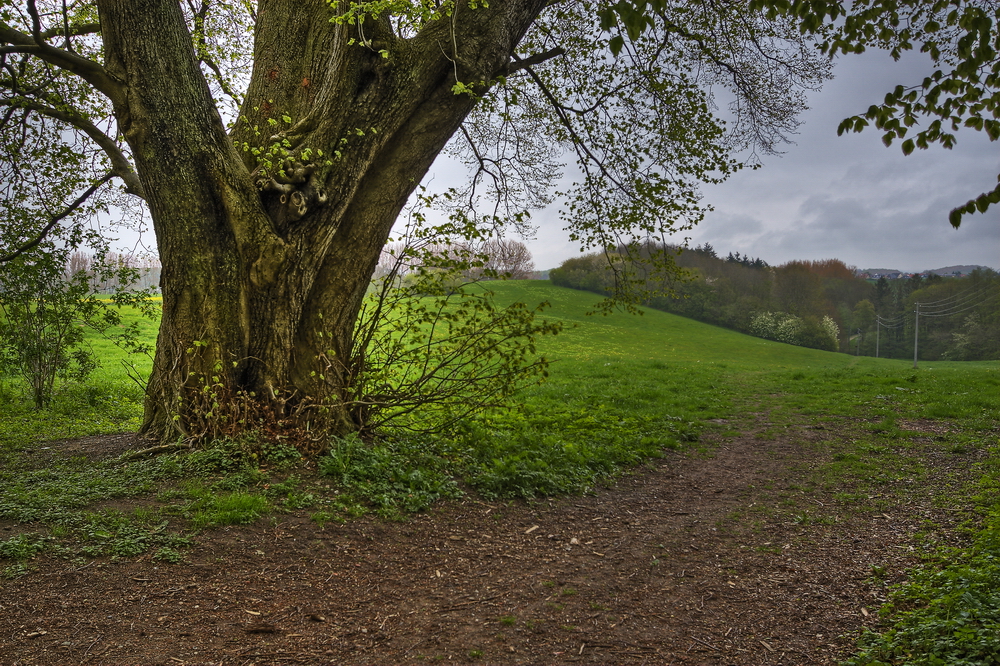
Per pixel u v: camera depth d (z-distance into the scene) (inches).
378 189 352.5
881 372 952.9
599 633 188.5
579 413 549.0
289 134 334.6
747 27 516.1
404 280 374.0
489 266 370.3
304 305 337.7
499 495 310.2
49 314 507.5
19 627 160.2
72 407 509.7
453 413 423.2
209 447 297.9
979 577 202.2
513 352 376.8
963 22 234.7
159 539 210.7
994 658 152.0
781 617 202.1
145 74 301.3
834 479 378.0
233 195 313.6
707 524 300.5
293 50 370.3
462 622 189.9
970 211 210.2
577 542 267.0
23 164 457.7
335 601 194.7
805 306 3048.7
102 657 153.3
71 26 413.7
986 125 227.6
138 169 316.8
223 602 184.9
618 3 154.6
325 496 267.3
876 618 197.5
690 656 176.4
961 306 3046.3
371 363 371.2
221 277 313.6
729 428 540.1
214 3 505.4
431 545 245.3
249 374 323.6
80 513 225.9
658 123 558.9
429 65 347.3
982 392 695.1
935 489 348.2
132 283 503.5
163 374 327.6
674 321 2486.5
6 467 308.8
